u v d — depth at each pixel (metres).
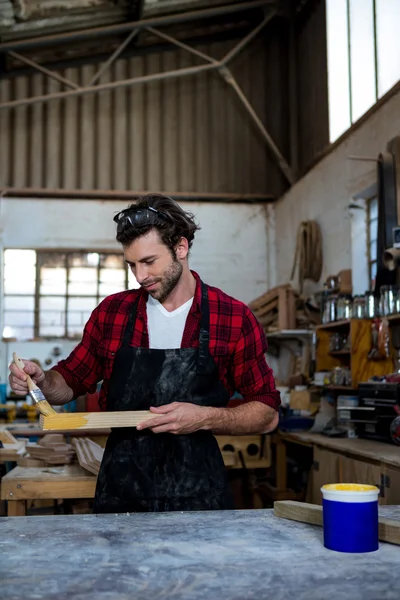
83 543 1.25
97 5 6.57
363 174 5.01
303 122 6.99
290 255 6.85
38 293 7.02
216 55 7.52
